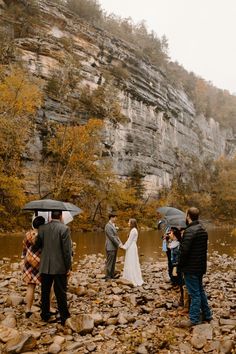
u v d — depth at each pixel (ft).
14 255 55.47
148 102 234.99
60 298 20.93
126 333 19.53
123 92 213.46
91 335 19.20
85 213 135.13
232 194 266.77
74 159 137.08
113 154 189.67
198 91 360.69
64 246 20.99
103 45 213.66
